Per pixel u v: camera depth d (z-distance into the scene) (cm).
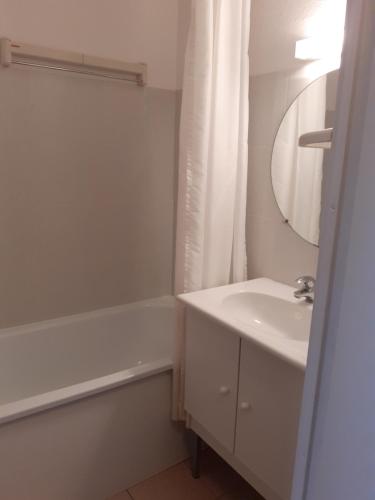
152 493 167
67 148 199
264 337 120
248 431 133
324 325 60
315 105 148
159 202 236
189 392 162
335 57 139
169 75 223
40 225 199
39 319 210
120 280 233
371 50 49
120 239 227
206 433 158
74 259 213
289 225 166
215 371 144
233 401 137
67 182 202
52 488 150
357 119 52
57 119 193
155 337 242
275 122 165
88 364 222
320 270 60
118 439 163
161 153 230
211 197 161
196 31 143
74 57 188
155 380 167
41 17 180
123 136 214
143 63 210
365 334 51
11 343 196
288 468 119
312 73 148
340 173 55
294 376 112
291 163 160
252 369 127
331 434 60
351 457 56
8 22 173
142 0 206
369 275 50
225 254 172
